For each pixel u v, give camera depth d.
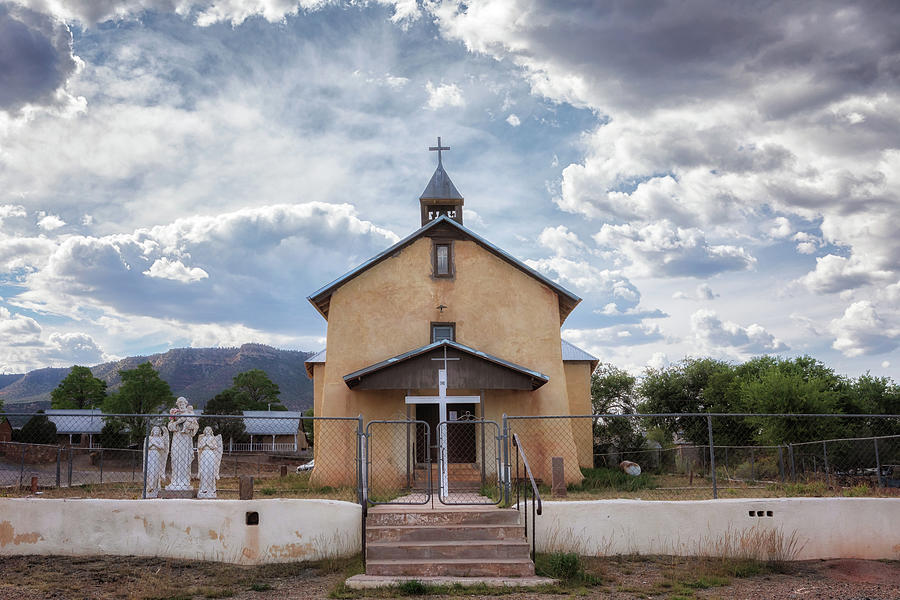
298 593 10.07
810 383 23.80
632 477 21.59
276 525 12.01
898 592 10.23
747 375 33.47
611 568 11.45
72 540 11.95
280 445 67.06
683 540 12.41
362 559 11.26
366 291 21.56
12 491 16.92
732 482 21.12
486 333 21.52
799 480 20.25
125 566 11.22
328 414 20.41
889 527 12.59
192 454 14.88
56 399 72.12
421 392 20.50
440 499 13.14
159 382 65.81
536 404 20.98
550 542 12.26
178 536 11.95
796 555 12.37
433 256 21.98
